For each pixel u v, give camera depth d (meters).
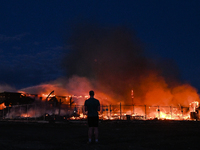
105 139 8.51
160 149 6.13
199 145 6.90
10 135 9.71
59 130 13.41
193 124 21.81
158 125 19.72
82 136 9.67
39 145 6.74
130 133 11.17
